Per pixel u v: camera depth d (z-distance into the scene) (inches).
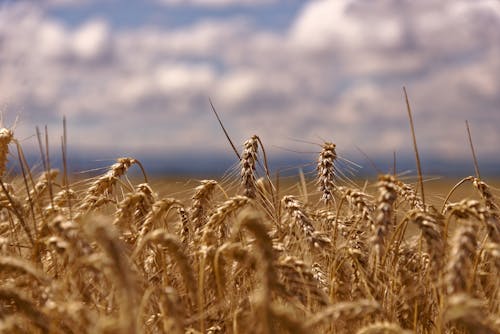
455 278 53.5
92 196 63.7
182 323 54.7
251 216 53.5
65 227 54.6
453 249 54.3
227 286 59.0
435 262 56.6
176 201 61.6
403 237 64.3
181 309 54.8
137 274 55.7
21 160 61.8
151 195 62.7
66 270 56.6
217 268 56.1
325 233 63.7
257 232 53.6
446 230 58.4
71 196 65.6
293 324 51.8
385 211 57.2
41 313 53.4
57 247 54.7
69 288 55.8
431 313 61.0
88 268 54.1
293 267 56.8
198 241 60.8
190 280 56.2
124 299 51.1
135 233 61.7
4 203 61.5
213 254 57.3
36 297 55.8
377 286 60.0
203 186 63.9
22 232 63.1
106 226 51.4
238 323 55.7
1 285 57.2
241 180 64.9
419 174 61.9
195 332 55.5
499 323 53.2
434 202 66.6
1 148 64.2
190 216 63.3
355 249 60.9
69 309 52.1
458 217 58.6
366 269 60.5
